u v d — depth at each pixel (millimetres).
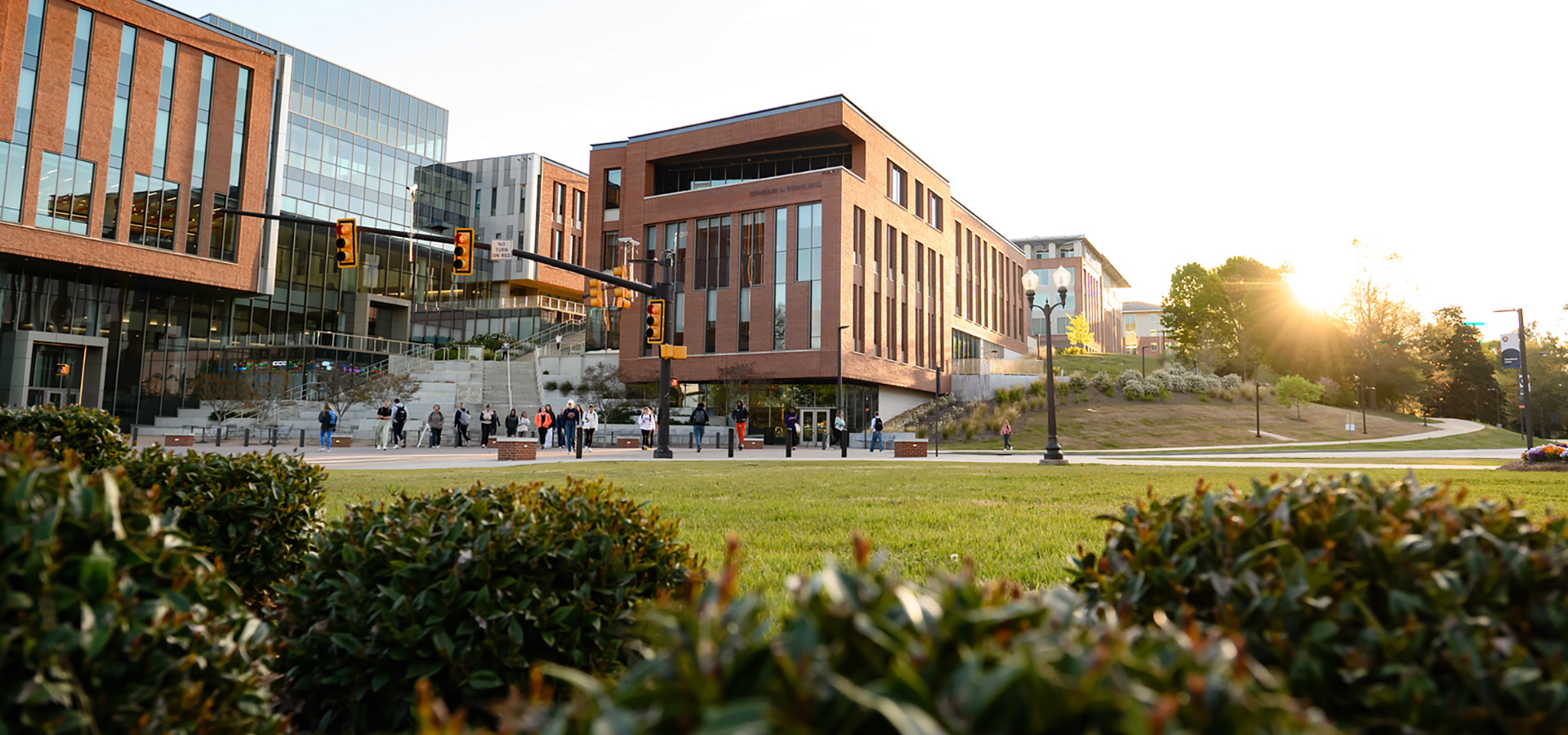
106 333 41406
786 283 43375
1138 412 47438
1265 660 1930
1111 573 2539
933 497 11047
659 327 24734
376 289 60062
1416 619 1872
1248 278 78562
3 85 34062
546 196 71562
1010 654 1182
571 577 3445
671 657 1239
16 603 1665
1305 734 1145
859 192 44375
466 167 73125
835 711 1027
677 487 12609
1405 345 64250
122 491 2281
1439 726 1662
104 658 1864
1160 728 930
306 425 37531
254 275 42656
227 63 41750
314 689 3336
